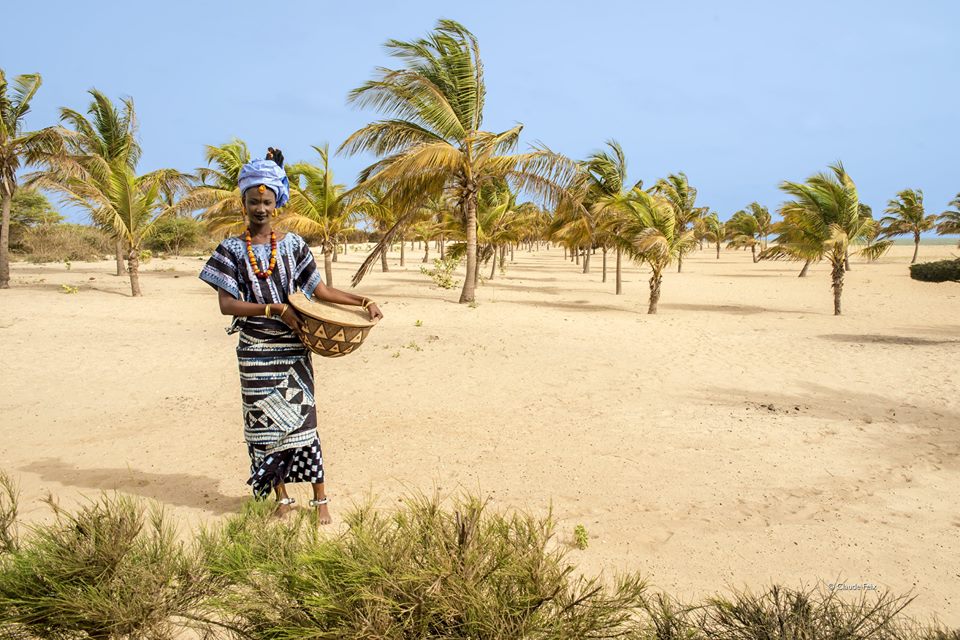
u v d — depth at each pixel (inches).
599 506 155.5
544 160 651.5
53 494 156.1
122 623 73.6
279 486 139.3
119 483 164.9
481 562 74.2
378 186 720.3
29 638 74.2
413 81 633.0
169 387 289.6
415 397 271.6
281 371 129.7
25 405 254.1
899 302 794.8
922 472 183.5
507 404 261.0
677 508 154.9
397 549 75.9
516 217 1096.8
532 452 197.5
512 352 391.2
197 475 171.9
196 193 787.4
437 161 625.0
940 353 406.0
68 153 741.9
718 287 1067.9
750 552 131.1
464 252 1044.5
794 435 220.8
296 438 131.5
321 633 67.5
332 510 147.9
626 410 253.6
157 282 919.0
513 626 68.4
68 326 486.9
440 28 649.0
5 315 539.5
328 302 141.8
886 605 84.7
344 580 71.7
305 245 137.3
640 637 75.3
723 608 80.9
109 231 730.8
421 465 183.3
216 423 227.8
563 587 73.7
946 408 261.4
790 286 1079.6
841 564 126.3
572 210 701.3
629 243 667.4
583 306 738.2
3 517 93.7
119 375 316.2
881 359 385.1
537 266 1829.5
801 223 685.3
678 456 195.9
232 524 91.4
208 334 455.2
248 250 129.6
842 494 165.8
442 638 69.7
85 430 217.9
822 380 321.1
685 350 418.9
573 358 375.6
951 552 132.0
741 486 171.0
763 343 454.6
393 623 69.0
